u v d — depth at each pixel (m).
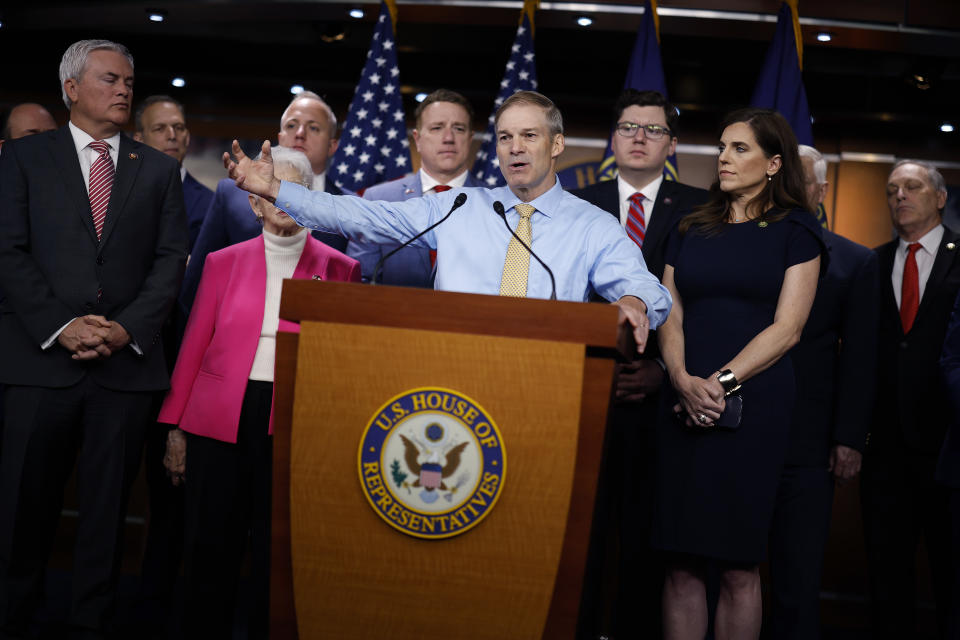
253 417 2.79
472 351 1.75
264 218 2.90
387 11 4.67
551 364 1.73
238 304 2.85
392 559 1.76
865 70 5.25
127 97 3.03
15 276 2.81
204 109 5.70
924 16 4.77
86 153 3.00
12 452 2.80
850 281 3.19
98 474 2.85
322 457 1.79
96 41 3.02
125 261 2.92
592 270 2.42
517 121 2.43
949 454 2.75
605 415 1.75
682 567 2.67
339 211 2.39
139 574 4.43
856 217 5.41
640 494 3.07
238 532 2.82
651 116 3.33
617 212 3.35
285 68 5.62
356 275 2.98
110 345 2.81
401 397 1.76
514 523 1.73
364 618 1.77
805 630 2.92
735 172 2.71
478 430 1.74
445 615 1.75
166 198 3.05
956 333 2.85
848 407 3.12
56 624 3.17
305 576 1.79
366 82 4.54
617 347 1.74
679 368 2.61
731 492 2.52
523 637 1.72
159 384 2.95
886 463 3.58
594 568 2.94
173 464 2.96
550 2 4.90
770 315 2.63
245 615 3.64
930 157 5.40
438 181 3.65
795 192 2.72
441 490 1.74
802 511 3.00
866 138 5.43
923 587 4.36
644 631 3.05
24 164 2.93
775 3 4.83
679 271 2.74
